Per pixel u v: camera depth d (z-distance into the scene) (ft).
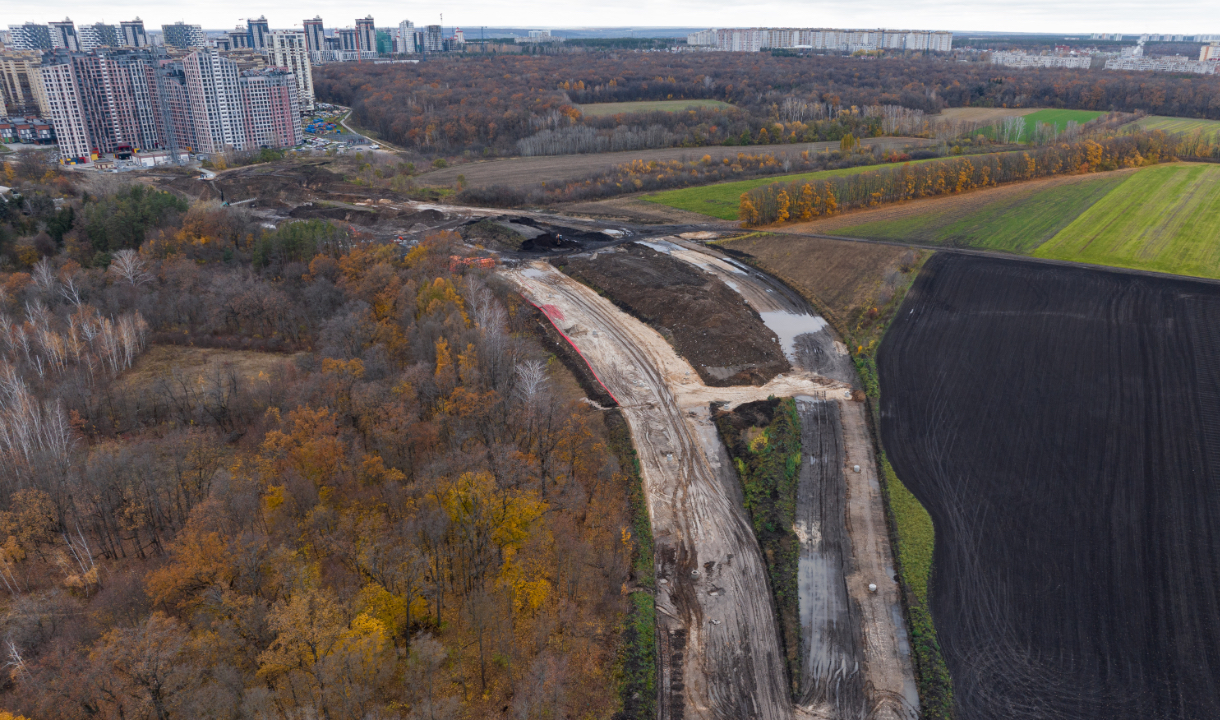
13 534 196.34
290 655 156.56
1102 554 218.18
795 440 278.87
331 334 306.76
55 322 319.88
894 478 256.32
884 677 185.26
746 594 212.64
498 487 206.18
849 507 244.42
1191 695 175.83
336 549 192.13
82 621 176.76
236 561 178.60
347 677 155.74
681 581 217.36
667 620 203.62
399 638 181.88
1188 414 283.38
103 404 278.46
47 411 245.86
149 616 172.24
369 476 217.56
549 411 252.42
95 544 208.23
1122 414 285.43
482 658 179.63
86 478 212.43
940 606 202.80
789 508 244.01
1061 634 192.95
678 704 179.42
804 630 198.90
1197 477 248.93
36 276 359.87
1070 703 174.91
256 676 159.74
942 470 259.19
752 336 353.92
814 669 187.73
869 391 310.04
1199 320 354.33
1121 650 187.83
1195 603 200.75
